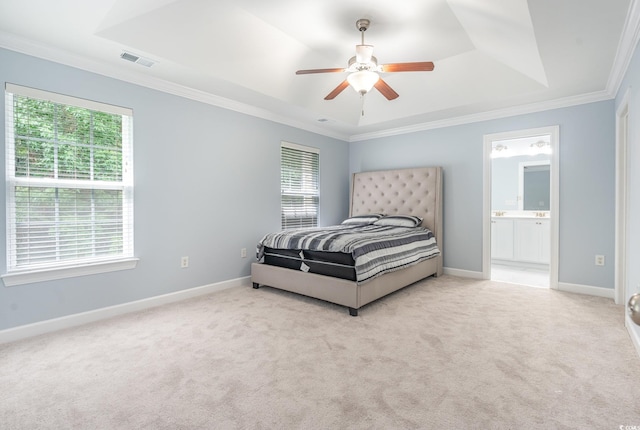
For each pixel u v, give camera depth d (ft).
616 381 6.06
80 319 9.06
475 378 6.21
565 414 5.12
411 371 6.48
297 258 11.55
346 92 13.89
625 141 10.64
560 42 7.96
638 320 4.80
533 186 19.49
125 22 7.72
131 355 7.20
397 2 8.07
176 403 5.47
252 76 10.90
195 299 11.39
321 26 9.22
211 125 12.22
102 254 9.61
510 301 11.11
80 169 9.17
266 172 14.37
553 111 12.59
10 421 5.01
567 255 12.39
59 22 7.39
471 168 14.69
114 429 4.84
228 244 12.90
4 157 7.89
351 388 5.90
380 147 17.74
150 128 10.50
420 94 13.39
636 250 7.63
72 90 8.89
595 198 11.78
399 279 11.79
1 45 7.77
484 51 10.65
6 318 7.94
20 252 8.22
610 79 10.30
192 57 9.33
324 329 8.65
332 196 18.01
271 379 6.21
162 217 10.85
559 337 8.08
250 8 8.34
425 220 15.48
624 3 6.40
